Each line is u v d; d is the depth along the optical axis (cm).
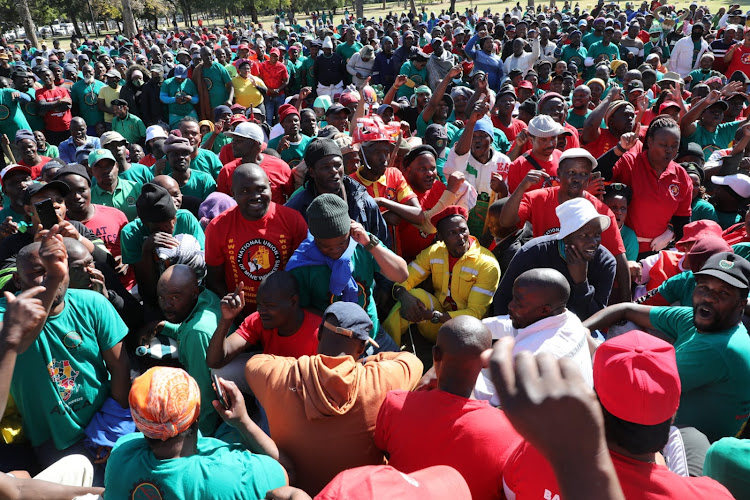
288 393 282
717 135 750
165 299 362
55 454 333
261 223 411
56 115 1085
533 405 103
